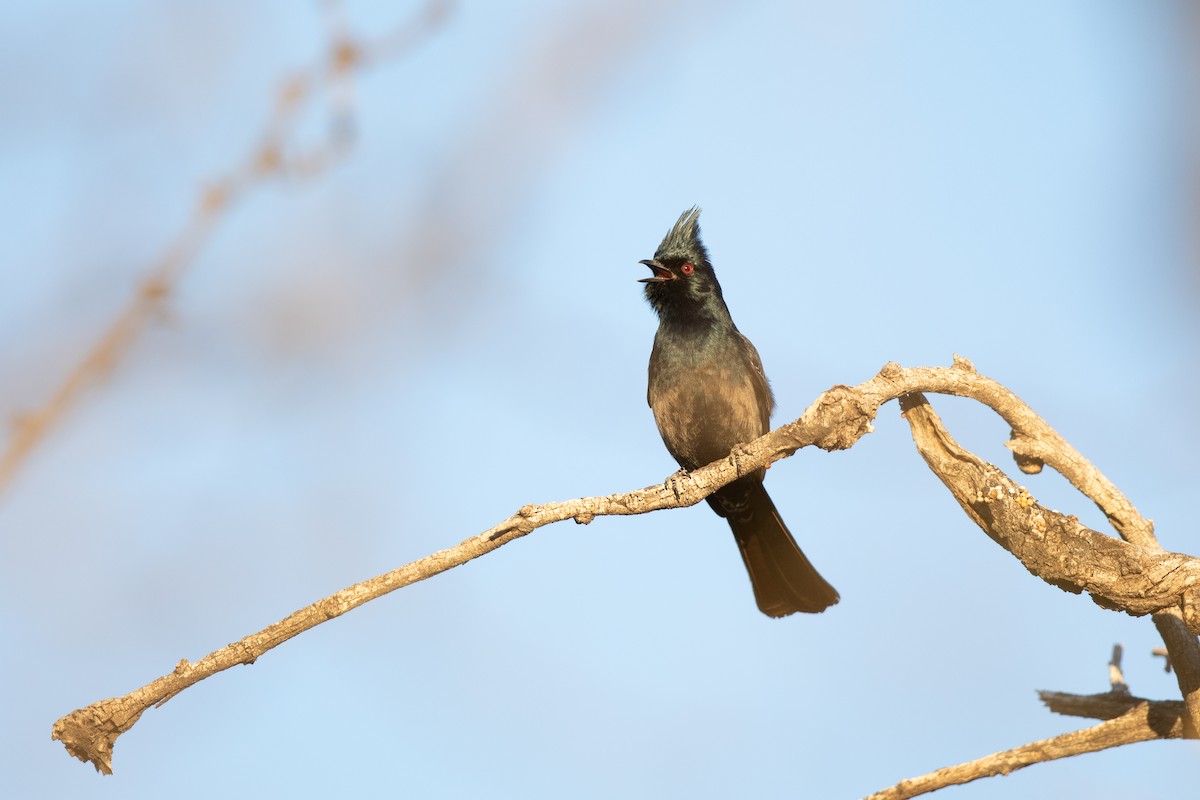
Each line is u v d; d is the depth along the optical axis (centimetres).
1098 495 809
